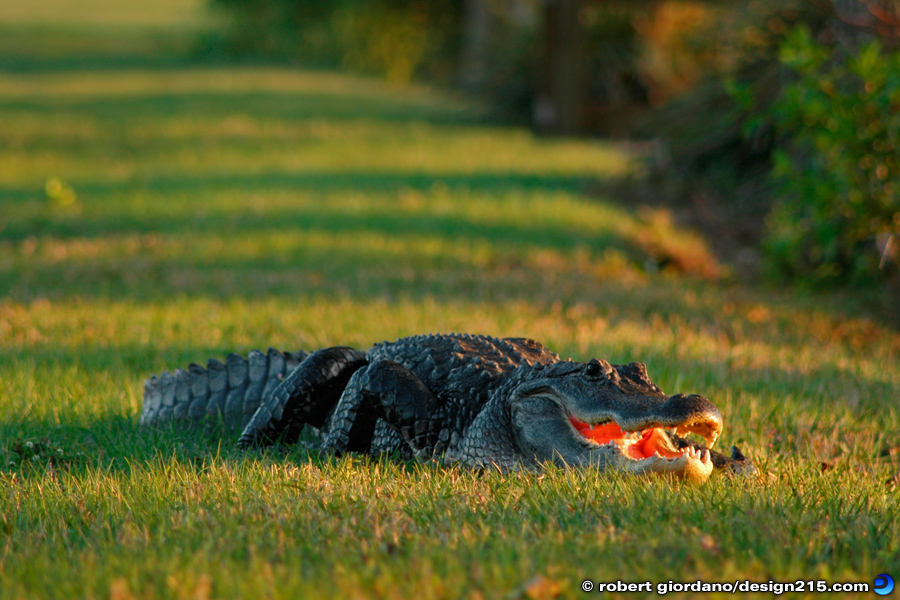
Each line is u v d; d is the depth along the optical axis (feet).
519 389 40.55
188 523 31.86
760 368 63.46
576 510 33.06
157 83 322.34
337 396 48.37
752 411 51.88
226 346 65.26
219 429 49.62
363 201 133.39
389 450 45.55
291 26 446.60
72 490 38.37
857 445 47.83
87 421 49.83
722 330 77.15
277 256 100.63
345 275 92.63
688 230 129.18
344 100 284.61
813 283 99.81
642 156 161.79
